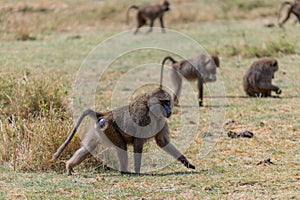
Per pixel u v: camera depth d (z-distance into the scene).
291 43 52.16
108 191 20.39
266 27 65.44
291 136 28.30
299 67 45.94
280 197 19.17
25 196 19.86
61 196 19.86
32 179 22.11
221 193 19.88
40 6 72.00
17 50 52.47
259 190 20.08
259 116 32.41
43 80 31.81
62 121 25.59
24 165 23.59
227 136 28.80
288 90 39.62
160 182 21.50
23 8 70.62
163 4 65.94
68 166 22.84
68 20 68.19
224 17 73.00
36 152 23.81
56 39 59.38
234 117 32.56
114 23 69.25
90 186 21.09
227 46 54.31
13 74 33.78
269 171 22.59
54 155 22.30
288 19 70.56
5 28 61.19
